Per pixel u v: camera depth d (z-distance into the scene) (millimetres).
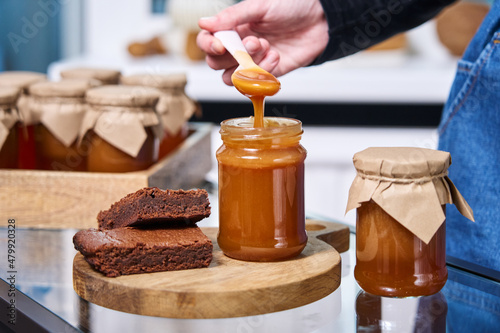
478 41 863
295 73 1688
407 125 1671
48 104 948
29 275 714
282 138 697
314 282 671
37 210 885
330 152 1713
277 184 696
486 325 616
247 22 840
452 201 673
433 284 664
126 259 676
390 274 664
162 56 1898
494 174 847
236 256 712
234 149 703
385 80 1647
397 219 648
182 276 674
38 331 627
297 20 863
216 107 1703
